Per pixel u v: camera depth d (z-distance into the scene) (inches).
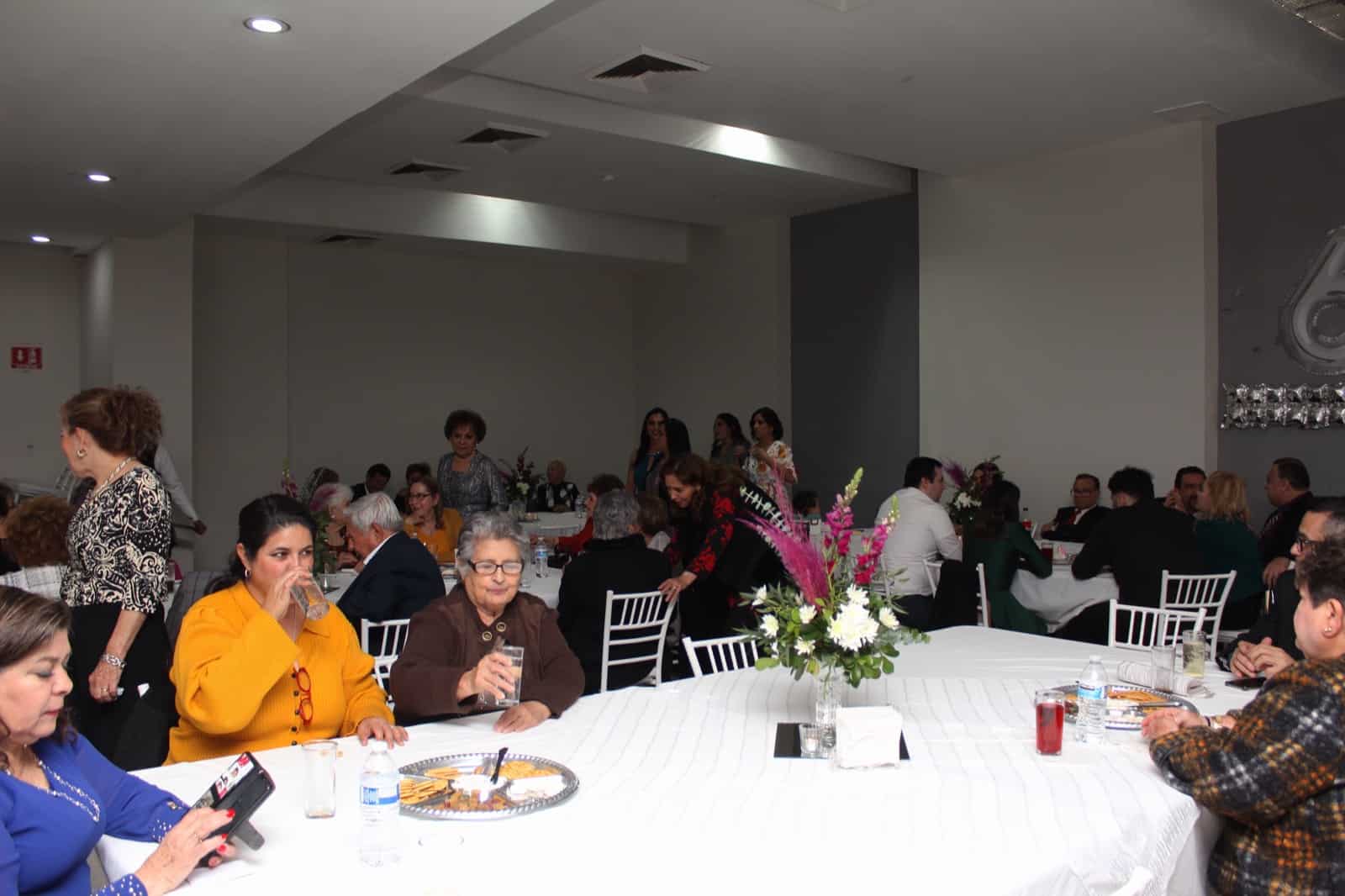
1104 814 72.4
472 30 143.8
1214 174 253.3
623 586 161.9
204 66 156.8
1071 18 184.7
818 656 85.2
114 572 113.0
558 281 422.9
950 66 208.1
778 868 62.9
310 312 368.2
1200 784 75.2
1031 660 122.0
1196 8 189.8
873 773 81.2
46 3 133.3
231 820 63.1
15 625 59.4
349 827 69.2
